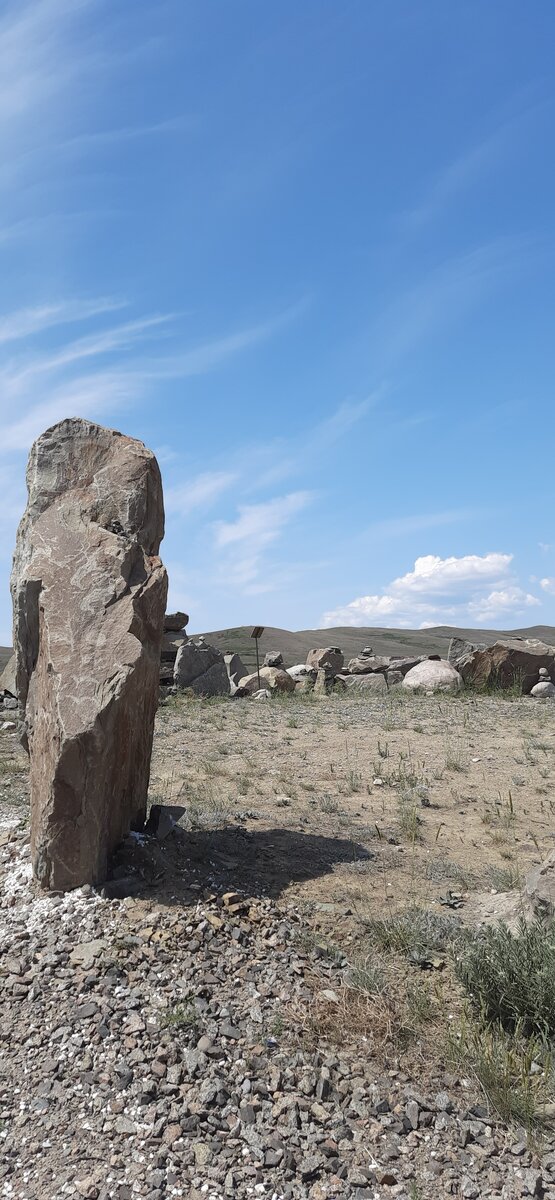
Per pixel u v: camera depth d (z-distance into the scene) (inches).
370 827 323.9
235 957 206.1
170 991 191.2
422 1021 187.6
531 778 412.8
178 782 394.6
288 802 357.1
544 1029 182.4
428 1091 165.6
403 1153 150.5
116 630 240.2
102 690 229.9
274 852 283.6
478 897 255.0
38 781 241.1
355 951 217.5
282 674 896.3
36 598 254.2
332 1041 178.5
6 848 268.8
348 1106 160.7
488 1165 148.1
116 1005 185.8
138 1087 163.2
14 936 211.9
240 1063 169.6
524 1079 165.3
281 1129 154.1
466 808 357.4
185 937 210.7
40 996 189.8
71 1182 143.6
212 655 862.5
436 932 226.7
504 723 585.6
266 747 494.0
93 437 275.7
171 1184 142.3
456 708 668.7
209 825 309.0
